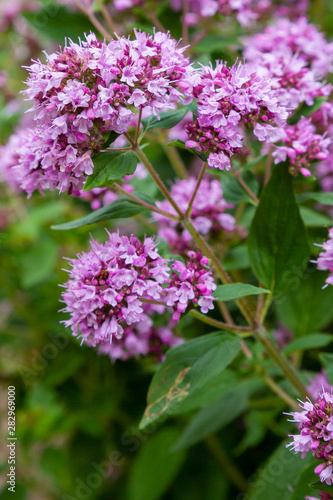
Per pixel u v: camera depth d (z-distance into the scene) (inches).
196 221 11.4
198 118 9.5
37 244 14.5
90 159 9.2
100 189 11.1
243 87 9.5
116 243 9.5
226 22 13.6
